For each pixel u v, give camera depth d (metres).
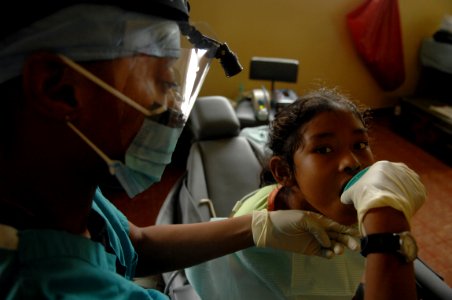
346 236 0.62
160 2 0.41
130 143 0.46
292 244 0.66
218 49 0.55
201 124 1.69
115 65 0.40
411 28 2.78
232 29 2.39
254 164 1.60
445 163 2.44
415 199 0.48
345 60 2.74
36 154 0.40
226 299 0.80
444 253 1.76
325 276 0.72
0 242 0.38
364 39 2.54
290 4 2.40
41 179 0.42
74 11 0.37
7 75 0.37
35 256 0.40
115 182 0.54
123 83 0.42
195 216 1.31
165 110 0.46
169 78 0.47
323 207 0.61
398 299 0.39
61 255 0.42
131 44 0.41
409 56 2.90
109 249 0.54
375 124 2.93
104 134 0.43
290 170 0.71
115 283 0.45
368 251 0.42
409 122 2.72
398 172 0.49
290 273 0.72
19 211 0.42
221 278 0.79
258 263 0.73
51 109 0.37
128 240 0.60
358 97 2.95
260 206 0.82
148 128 0.46
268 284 0.74
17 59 0.37
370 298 0.40
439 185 2.23
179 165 2.29
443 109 2.52
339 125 0.62
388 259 0.40
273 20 2.43
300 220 0.63
